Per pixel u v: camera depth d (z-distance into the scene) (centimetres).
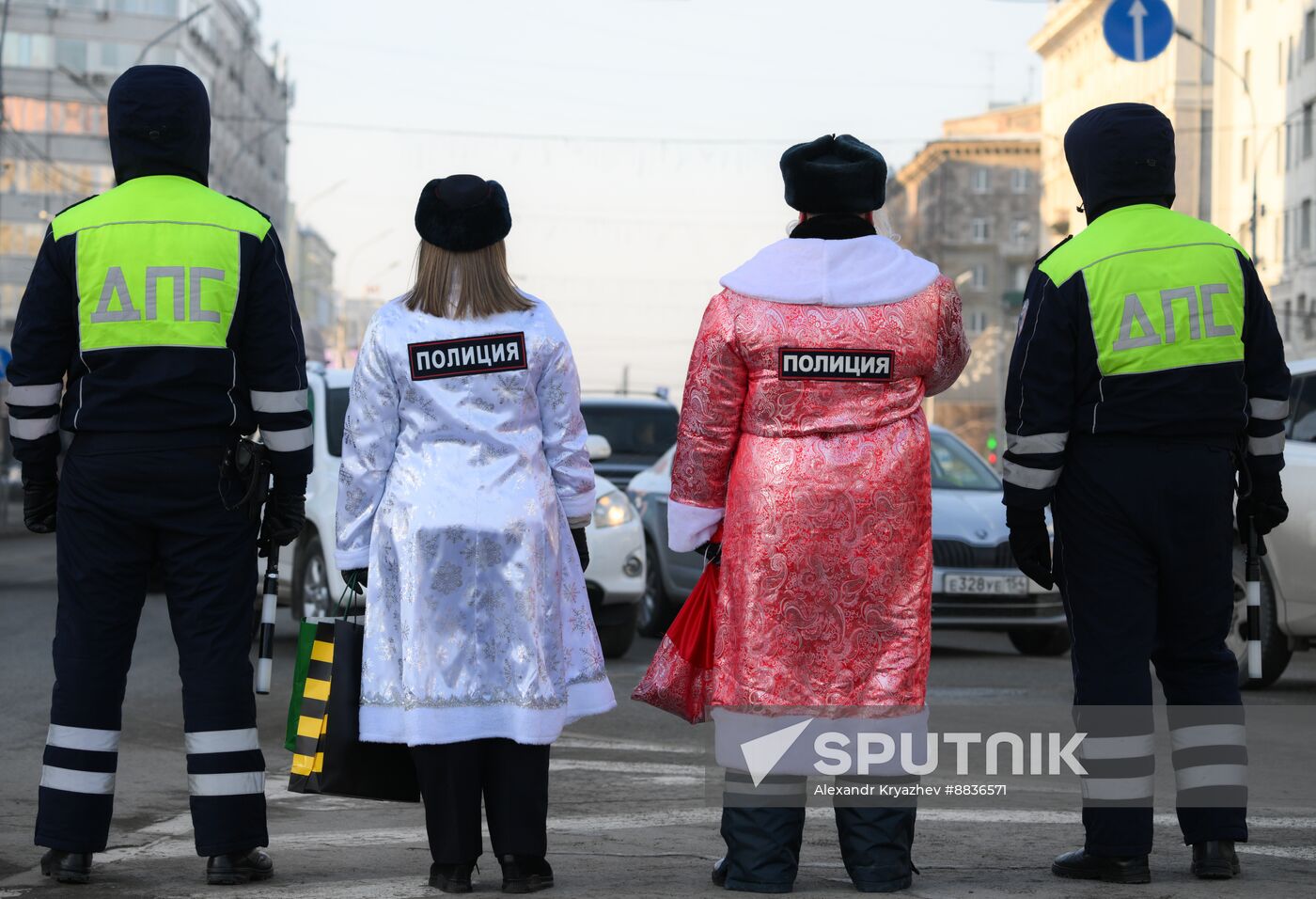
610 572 1516
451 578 602
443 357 608
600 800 822
